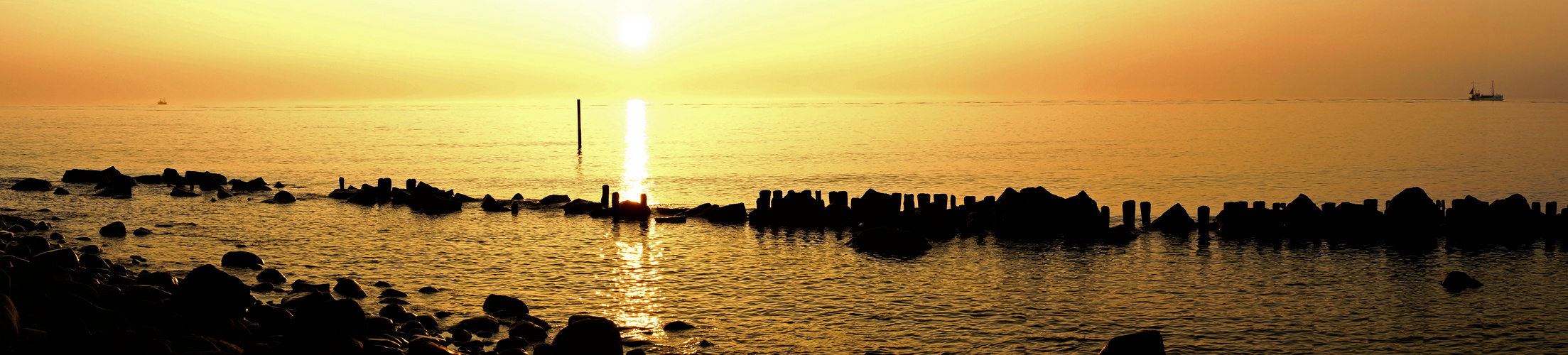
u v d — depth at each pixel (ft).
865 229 104.47
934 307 73.72
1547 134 410.52
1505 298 77.05
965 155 296.51
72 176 164.14
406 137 409.90
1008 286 81.76
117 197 145.59
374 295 75.15
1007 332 66.03
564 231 113.60
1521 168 235.40
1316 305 74.79
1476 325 68.54
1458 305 74.59
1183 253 98.68
